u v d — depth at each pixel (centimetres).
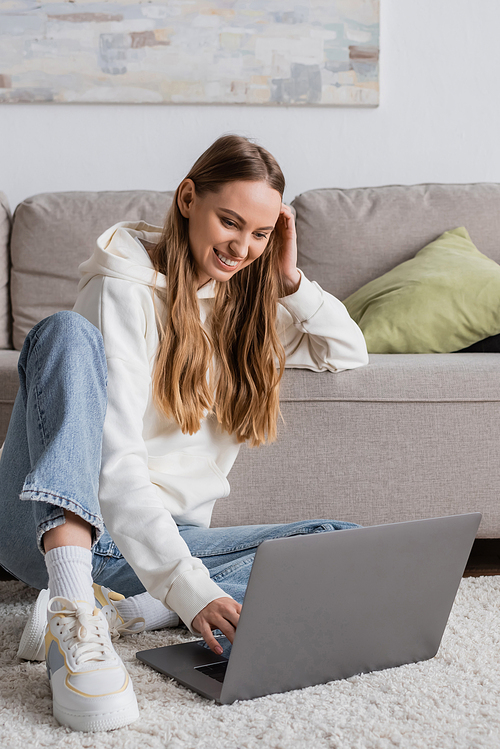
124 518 100
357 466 148
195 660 98
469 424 150
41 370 91
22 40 231
